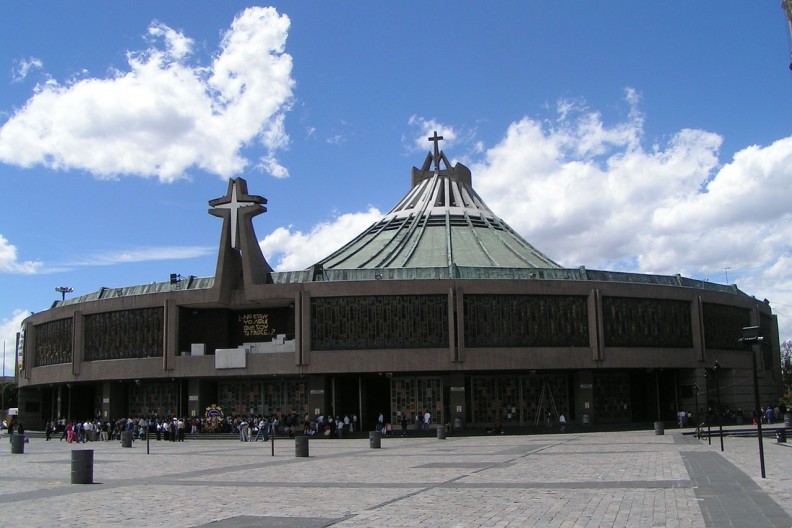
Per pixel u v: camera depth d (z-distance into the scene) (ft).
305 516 50.44
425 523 46.80
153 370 192.75
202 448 140.77
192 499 60.80
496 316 183.52
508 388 194.08
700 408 201.05
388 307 182.29
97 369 201.26
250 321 202.59
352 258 229.25
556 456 99.45
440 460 97.25
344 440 166.20
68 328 212.02
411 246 229.45
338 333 182.09
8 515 53.42
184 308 197.98
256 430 173.88
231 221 192.95
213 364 188.03
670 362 196.75
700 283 214.69
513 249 231.30
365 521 48.01
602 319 188.55
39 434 219.61
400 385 191.72
